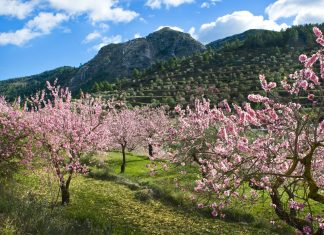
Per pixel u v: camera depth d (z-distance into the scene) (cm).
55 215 1488
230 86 13425
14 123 2077
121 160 4566
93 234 1452
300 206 1084
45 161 2073
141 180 3123
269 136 1062
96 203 2238
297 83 898
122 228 1781
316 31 841
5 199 1330
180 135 1767
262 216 2133
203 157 1638
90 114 2323
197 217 2156
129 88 17600
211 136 1472
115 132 3812
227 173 966
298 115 871
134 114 5272
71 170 2103
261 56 17125
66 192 2092
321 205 2091
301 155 1129
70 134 2073
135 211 2175
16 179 2333
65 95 2228
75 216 1739
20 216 1166
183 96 13650
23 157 2105
